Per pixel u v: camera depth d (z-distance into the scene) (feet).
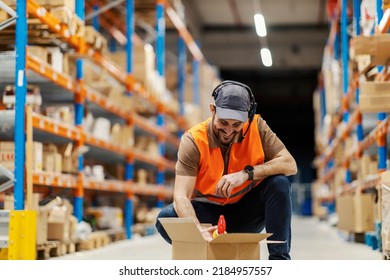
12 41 19.75
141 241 28.45
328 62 43.45
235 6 58.95
